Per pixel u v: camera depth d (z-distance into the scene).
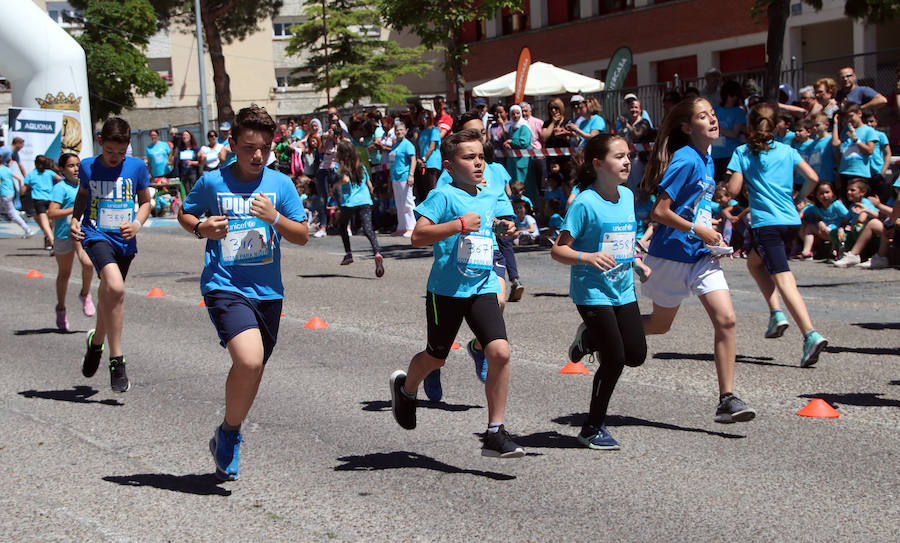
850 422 5.57
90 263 9.13
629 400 6.20
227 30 38.28
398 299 10.80
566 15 32.94
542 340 8.24
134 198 6.91
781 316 7.32
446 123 17.36
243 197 4.61
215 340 8.77
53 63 22.61
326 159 18.30
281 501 4.49
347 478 4.80
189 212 4.65
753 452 5.06
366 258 14.88
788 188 7.09
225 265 4.59
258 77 53.81
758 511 4.21
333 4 41.28
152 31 42.75
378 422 5.84
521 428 5.64
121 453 5.36
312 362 7.68
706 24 28.00
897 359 7.11
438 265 4.87
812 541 3.87
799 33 25.78
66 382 7.24
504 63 35.44
